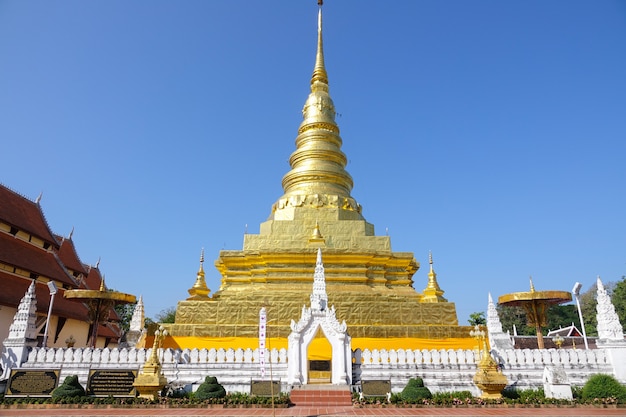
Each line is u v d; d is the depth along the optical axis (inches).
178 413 638.5
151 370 745.0
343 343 813.2
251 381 757.3
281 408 680.4
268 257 1116.5
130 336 1195.3
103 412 649.0
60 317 1390.3
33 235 1429.6
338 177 1341.0
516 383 822.5
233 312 1008.2
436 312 1012.5
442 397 733.3
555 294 885.8
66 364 823.7
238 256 1135.6
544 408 681.0
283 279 1101.1
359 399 716.7
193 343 943.0
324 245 1136.8
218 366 831.1
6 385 751.1
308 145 1396.4
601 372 826.8
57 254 1686.8
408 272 1189.7
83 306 1533.0
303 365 806.5
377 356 839.1
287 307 1009.5
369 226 1256.2
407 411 652.7
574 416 607.5
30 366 815.7
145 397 724.0
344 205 1279.5
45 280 1413.6
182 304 1016.9
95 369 751.1
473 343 948.6
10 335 826.2
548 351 848.3
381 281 1128.2
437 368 832.3
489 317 951.6
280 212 1275.8
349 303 1014.4
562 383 740.7
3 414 631.2
